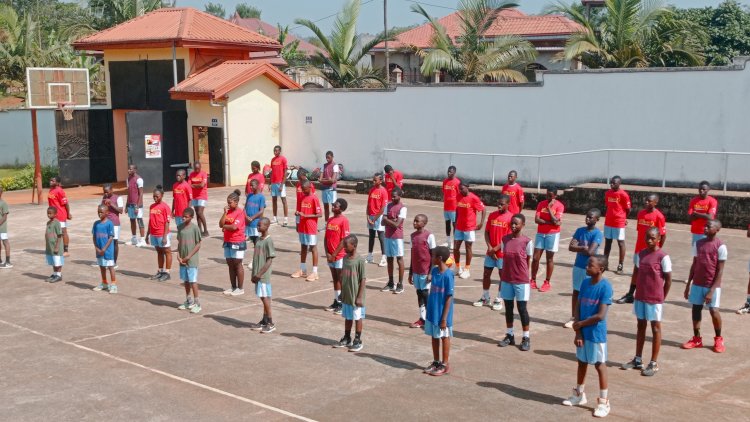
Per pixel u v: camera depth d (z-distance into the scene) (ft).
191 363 34.76
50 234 50.06
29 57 149.28
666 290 32.83
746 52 138.92
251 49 104.01
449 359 35.14
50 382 32.48
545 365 34.30
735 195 65.57
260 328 39.55
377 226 53.72
